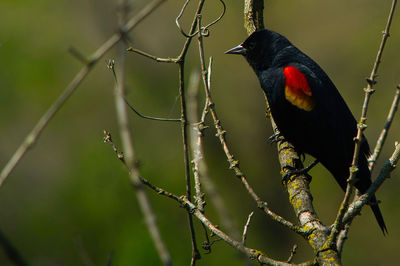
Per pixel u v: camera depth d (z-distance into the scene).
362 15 17.92
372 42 17.31
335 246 4.05
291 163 5.97
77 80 2.83
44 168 15.90
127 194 13.06
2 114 15.36
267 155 18.27
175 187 13.23
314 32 18.62
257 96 18.47
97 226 12.77
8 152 15.99
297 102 6.38
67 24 16.25
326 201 16.05
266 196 17.98
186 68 17.48
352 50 17.95
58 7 16.17
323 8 18.41
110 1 16.08
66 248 12.95
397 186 15.55
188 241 12.09
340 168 6.42
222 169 17.69
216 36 18.05
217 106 18.33
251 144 18.53
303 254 16.80
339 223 3.93
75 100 16.14
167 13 17.84
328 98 6.44
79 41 16.27
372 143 16.17
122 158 4.44
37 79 15.27
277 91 6.57
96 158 13.75
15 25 15.62
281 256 16.75
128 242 11.88
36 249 13.28
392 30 17.00
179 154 14.61
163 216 12.37
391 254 15.20
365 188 6.20
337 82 17.97
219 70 18.33
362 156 6.27
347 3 18.08
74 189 13.60
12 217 14.77
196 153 4.57
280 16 18.73
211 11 17.94
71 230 13.13
